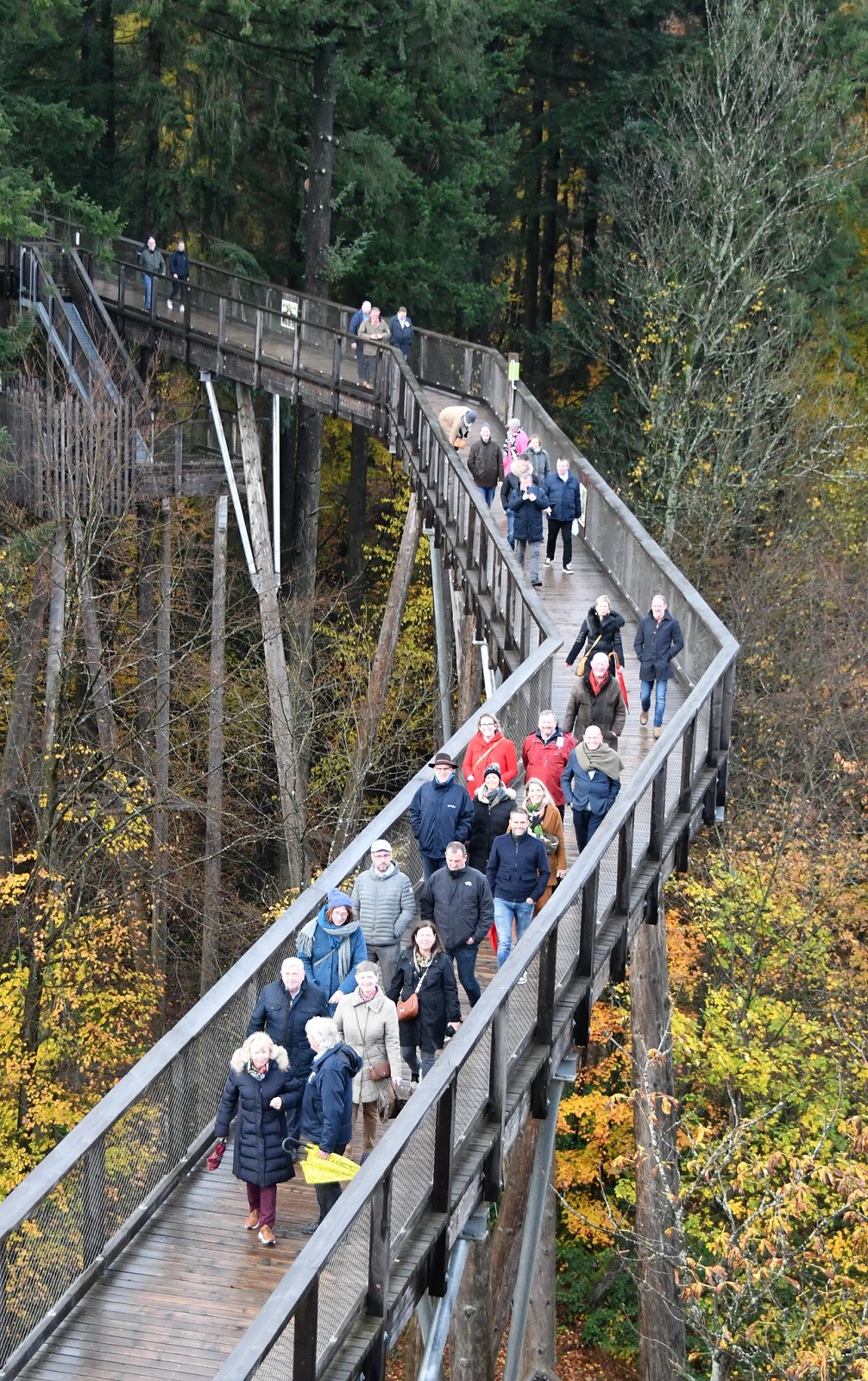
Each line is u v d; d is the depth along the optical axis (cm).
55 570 2005
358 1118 945
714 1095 2086
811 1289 1600
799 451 2761
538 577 1836
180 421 2408
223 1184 885
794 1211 1340
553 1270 1856
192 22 2570
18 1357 722
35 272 2569
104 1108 798
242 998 924
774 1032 1994
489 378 2497
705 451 2784
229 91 2662
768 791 2402
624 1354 2100
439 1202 820
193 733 2831
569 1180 2112
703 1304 1480
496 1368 2039
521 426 2269
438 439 2061
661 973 1625
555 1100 1098
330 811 2792
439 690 2425
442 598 2266
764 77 2633
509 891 1027
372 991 855
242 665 2747
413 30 2509
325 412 2484
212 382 2666
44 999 1923
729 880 2078
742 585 2570
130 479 2202
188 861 2784
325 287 2795
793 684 2430
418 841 1092
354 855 1012
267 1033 859
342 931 914
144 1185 844
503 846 1028
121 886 2411
